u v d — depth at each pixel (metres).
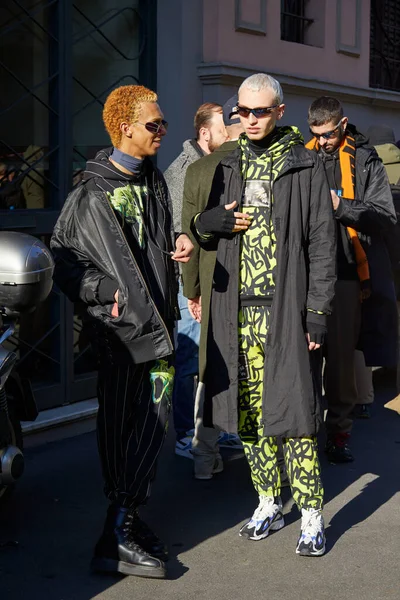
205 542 4.30
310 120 5.20
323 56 9.25
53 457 5.50
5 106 5.75
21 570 3.98
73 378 6.13
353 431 6.08
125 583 3.87
